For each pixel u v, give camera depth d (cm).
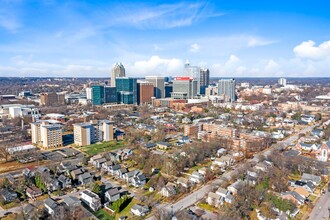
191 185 12912
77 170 14175
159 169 15225
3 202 11156
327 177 13975
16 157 17025
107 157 16812
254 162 15650
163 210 10431
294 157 15788
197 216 10206
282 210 10319
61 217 9894
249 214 10350
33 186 12569
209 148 17638
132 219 10169
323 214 10438
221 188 11869
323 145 16975
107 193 11762
